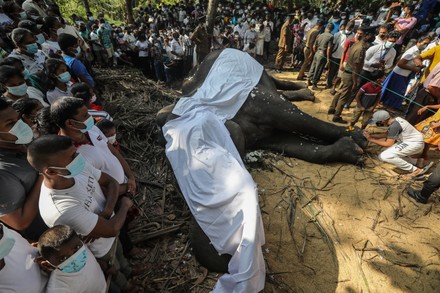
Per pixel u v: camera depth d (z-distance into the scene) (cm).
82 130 221
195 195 333
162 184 405
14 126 181
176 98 612
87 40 784
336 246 329
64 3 1734
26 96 288
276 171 437
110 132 300
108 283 222
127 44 896
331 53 684
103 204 216
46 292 165
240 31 1123
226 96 457
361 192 394
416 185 404
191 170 354
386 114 423
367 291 289
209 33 778
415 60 521
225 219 303
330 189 400
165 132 418
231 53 518
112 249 226
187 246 323
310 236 340
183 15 1473
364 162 449
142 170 433
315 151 448
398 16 955
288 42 924
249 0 1694
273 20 1273
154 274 297
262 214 367
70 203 175
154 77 962
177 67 900
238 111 456
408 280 297
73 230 163
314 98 670
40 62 416
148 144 479
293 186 405
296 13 1248
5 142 185
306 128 457
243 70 495
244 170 337
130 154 466
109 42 841
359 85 549
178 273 300
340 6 1369
